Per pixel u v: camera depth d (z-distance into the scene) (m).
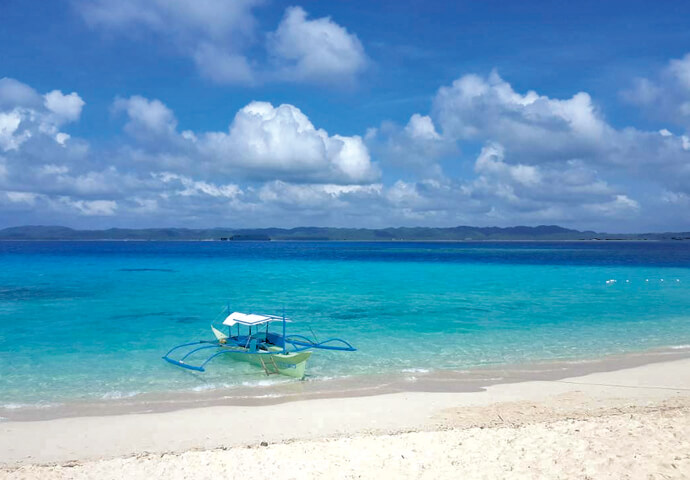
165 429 11.77
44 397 14.30
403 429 11.58
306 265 76.69
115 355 19.27
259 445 10.50
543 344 21.00
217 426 11.95
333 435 11.27
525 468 8.36
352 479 8.38
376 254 129.12
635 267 71.38
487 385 15.34
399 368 17.39
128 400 14.05
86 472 9.07
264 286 43.81
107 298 35.31
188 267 69.19
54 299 34.59
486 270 65.75
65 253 119.44
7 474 9.04
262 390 14.98
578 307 31.39
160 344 21.23
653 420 10.45
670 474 7.60
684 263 81.81
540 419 12.02
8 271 58.56
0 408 13.36
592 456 8.55
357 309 30.78
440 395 14.34
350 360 18.48
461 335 22.89
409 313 29.14
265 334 21.33
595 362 18.11
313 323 26.06
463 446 9.62
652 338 22.17
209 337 22.73
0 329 24.22
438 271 63.69
